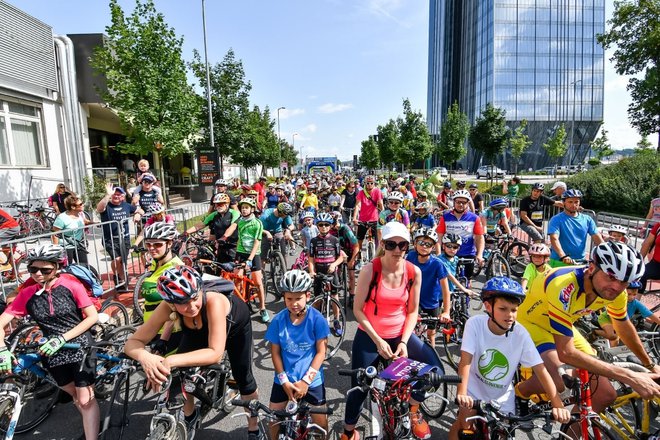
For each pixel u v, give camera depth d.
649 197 13.92
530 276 4.65
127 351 2.37
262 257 6.95
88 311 3.06
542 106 63.34
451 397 3.64
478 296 4.40
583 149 64.81
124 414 3.03
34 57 11.94
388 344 2.97
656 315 4.09
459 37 79.19
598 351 3.54
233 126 19.66
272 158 37.91
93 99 14.38
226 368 3.30
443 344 4.66
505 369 2.51
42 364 3.13
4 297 4.77
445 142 34.19
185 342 2.65
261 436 2.81
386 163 49.00
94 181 13.72
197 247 7.01
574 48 63.09
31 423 3.32
